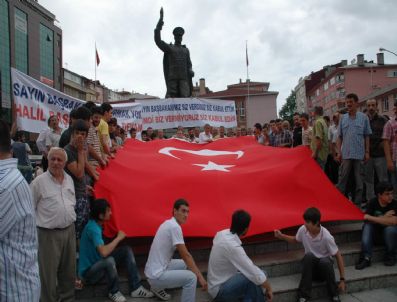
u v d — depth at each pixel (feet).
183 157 23.99
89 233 14.78
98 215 14.87
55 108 25.88
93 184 18.92
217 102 42.88
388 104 146.10
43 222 12.95
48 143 24.84
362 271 17.08
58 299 14.39
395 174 22.91
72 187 13.93
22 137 26.76
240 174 20.34
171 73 46.11
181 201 14.53
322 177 21.40
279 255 17.74
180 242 14.06
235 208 18.22
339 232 19.66
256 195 19.35
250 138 29.09
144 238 18.21
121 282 15.16
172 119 41.32
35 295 7.66
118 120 36.19
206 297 14.75
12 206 7.27
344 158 23.07
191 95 47.52
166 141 27.32
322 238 15.37
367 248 17.58
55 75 239.09
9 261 7.29
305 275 15.14
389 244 17.67
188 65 47.11
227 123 43.47
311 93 278.05
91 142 19.17
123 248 15.52
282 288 15.30
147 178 19.31
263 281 13.53
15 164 7.80
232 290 13.70
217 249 14.03
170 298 14.60
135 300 14.55
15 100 24.34
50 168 13.28
